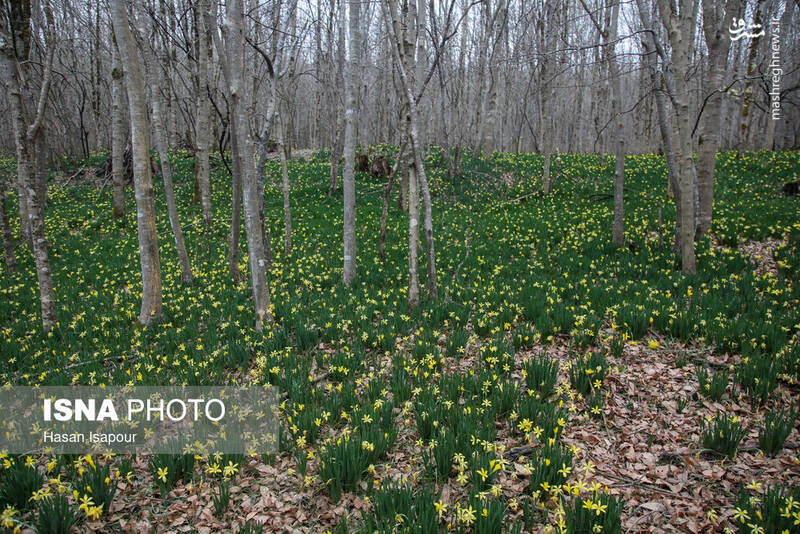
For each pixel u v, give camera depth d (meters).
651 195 13.78
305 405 4.06
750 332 4.84
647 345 5.31
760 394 3.98
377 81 28.19
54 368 5.50
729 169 16.83
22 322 7.46
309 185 18.12
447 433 3.43
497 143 37.91
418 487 3.22
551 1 11.23
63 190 19.47
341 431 3.97
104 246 12.57
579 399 4.29
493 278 8.14
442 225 12.65
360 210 14.84
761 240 9.26
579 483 2.73
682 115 7.11
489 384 4.28
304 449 3.78
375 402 4.01
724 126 31.44
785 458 3.31
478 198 15.45
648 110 25.41
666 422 3.92
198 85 10.48
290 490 3.39
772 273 7.29
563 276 7.96
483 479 2.99
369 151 23.94
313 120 34.22
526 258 9.59
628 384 4.54
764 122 26.09
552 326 5.63
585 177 16.86
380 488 3.01
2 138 31.03
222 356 5.34
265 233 9.84
